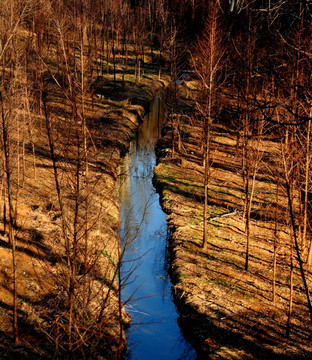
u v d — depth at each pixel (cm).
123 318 1645
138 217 2464
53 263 1689
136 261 2088
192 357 1500
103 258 1847
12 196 2236
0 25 1568
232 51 3097
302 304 1756
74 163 2516
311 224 2319
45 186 2478
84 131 1605
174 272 1975
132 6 7856
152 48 6612
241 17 3123
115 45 6756
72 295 1038
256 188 2848
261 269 1995
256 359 1448
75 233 1088
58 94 2711
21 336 1332
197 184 2931
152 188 2938
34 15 3127
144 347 1541
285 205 2556
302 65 1305
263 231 2333
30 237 1859
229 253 2120
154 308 1789
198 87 3503
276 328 1612
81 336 1034
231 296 1794
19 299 1488
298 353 1476
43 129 3152
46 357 1278
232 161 3300
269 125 2572
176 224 2395
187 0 6512
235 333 1585
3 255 1697
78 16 2848
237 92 3356
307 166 1802
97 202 2294
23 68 2277
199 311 1712
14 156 2225
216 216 2475
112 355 1359
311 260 1986
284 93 1719
